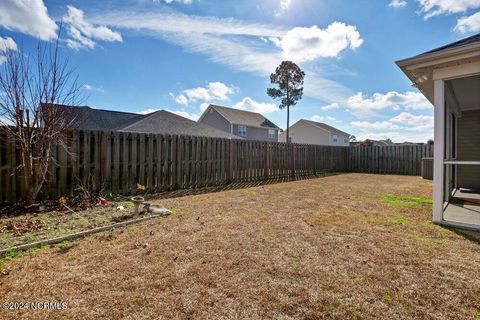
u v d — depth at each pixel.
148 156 6.54
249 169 9.50
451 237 3.35
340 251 2.86
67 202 4.94
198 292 2.03
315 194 6.75
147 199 5.80
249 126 28.42
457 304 1.90
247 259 2.62
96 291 2.02
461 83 4.96
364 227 3.76
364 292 2.05
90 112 14.24
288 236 3.33
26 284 2.09
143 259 2.59
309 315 1.77
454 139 7.28
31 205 4.57
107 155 5.78
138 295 1.98
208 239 3.18
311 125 34.03
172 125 13.76
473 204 5.59
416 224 3.94
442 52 3.62
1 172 4.56
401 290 2.08
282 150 11.14
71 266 2.42
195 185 7.62
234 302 1.91
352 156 15.80
